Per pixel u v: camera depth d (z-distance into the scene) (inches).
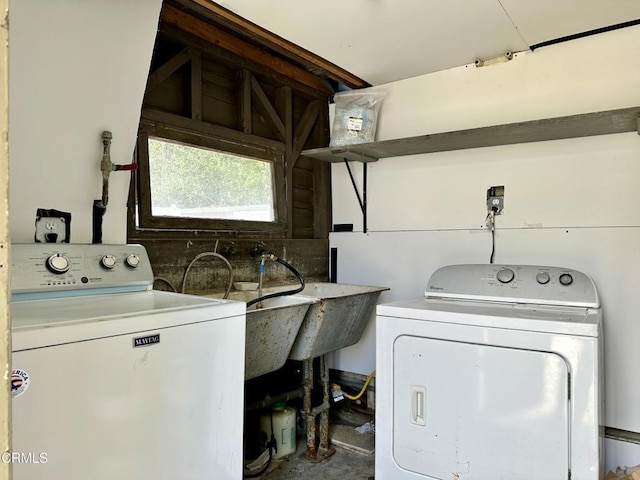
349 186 127.8
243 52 102.9
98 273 61.7
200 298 60.2
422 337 73.8
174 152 91.6
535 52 99.1
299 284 114.5
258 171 110.7
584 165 93.9
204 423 51.9
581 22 87.0
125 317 44.8
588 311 72.9
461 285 88.4
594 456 61.4
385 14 83.5
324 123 129.6
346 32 91.0
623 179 89.9
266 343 78.5
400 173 118.7
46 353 38.9
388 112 120.5
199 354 51.4
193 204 95.3
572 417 62.6
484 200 106.0
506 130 89.1
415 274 116.1
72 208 67.8
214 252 94.0
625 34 89.0
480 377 68.7
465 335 70.1
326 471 92.2
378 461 77.7
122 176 73.4
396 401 76.0
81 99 66.0
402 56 102.8
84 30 62.9
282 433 97.0
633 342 88.1
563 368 63.2
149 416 46.2
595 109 92.2
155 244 85.3
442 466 71.2
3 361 21.2
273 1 78.6
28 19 57.9
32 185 63.2
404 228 118.0
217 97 101.7
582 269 93.7
